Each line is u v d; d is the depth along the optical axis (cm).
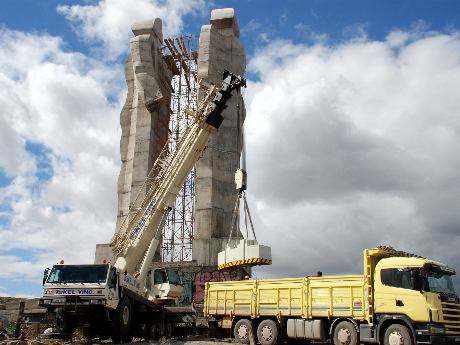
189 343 1969
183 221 5281
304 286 1775
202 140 2333
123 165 5481
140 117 5441
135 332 2089
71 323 1878
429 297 1441
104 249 5028
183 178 2309
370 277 1581
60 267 1836
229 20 5534
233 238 4762
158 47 5662
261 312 1881
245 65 5512
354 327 1616
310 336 1728
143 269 2189
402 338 1466
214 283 2064
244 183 2344
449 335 1437
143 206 2272
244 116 5322
